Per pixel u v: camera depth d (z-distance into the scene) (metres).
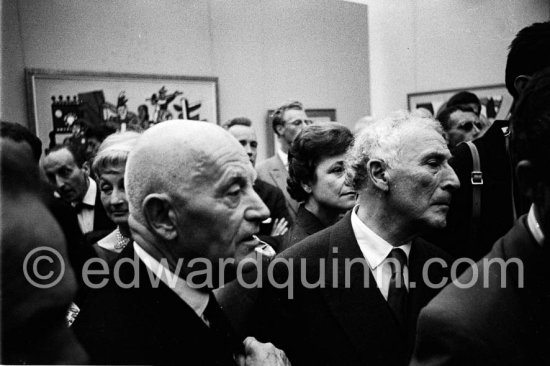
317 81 3.58
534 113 0.85
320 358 1.38
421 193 1.32
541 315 0.89
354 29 3.24
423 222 1.34
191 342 0.97
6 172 0.80
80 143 3.00
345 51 3.36
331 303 1.38
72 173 2.26
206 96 3.44
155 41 3.17
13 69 2.63
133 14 3.01
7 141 0.85
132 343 0.92
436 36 2.65
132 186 0.98
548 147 0.83
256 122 3.76
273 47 3.65
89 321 0.95
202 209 0.94
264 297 1.47
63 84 2.86
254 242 1.02
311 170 1.88
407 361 1.32
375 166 1.35
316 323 1.39
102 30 2.93
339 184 1.83
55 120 2.90
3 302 0.74
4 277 0.74
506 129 1.71
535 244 0.91
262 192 2.84
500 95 2.49
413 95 2.86
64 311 0.81
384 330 1.34
